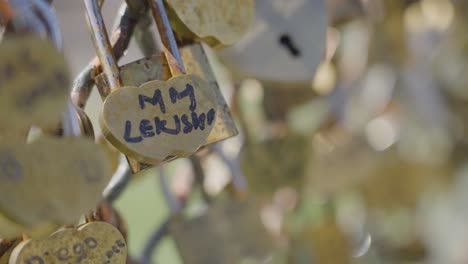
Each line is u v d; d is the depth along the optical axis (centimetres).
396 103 136
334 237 119
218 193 94
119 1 116
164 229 92
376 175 134
